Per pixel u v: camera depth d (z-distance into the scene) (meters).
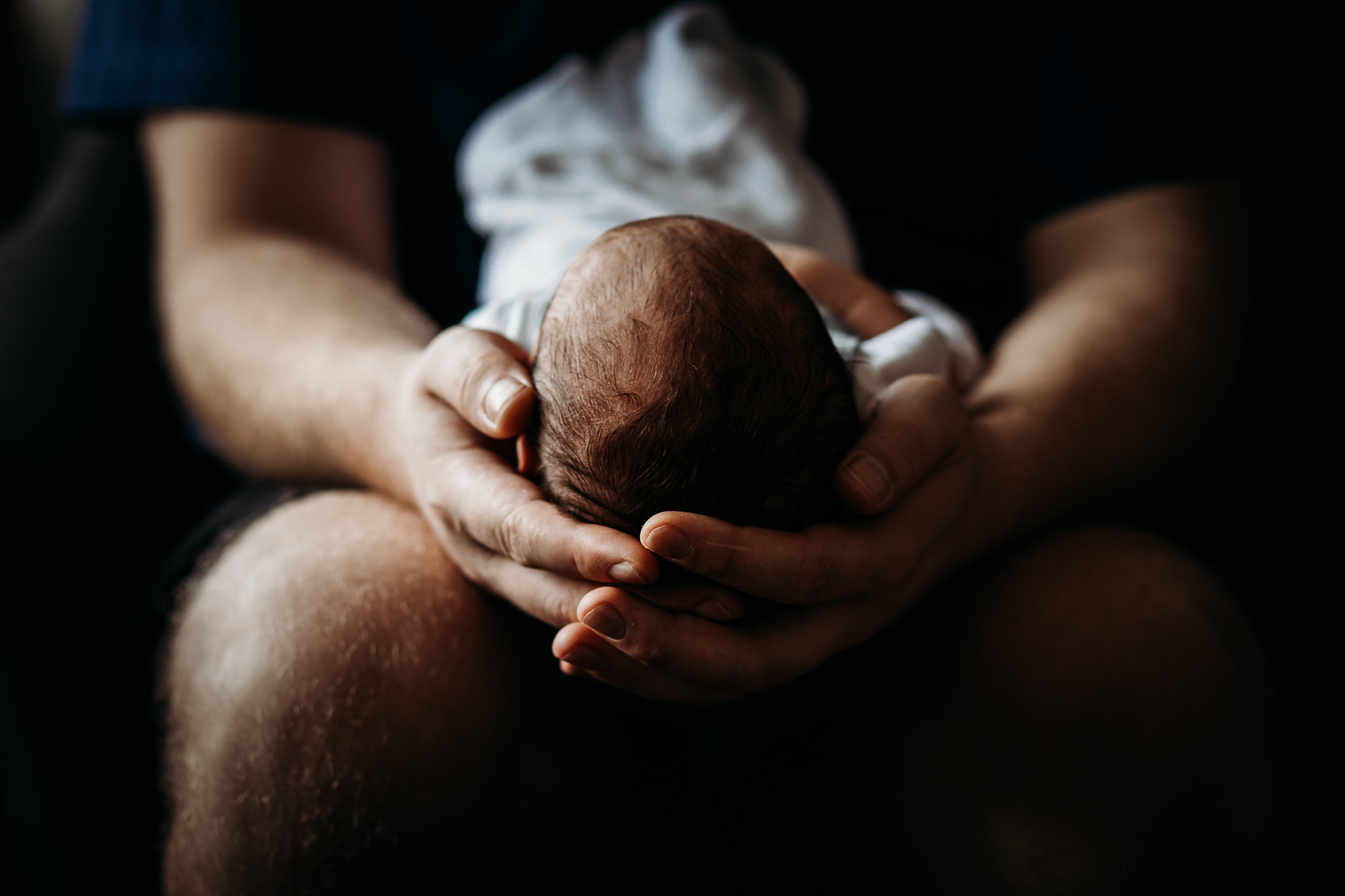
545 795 0.50
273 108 0.82
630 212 0.71
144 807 0.59
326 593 0.47
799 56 0.85
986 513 0.53
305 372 0.64
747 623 0.44
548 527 0.40
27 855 0.65
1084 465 0.58
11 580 0.66
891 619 0.48
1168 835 0.43
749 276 0.45
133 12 0.83
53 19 1.14
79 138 1.04
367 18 0.88
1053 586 0.49
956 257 0.89
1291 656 0.77
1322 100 0.90
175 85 0.81
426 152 0.92
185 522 0.82
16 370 0.75
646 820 0.58
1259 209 0.91
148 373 0.84
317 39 0.85
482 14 0.86
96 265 0.88
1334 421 0.87
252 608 0.48
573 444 0.43
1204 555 0.75
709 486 0.42
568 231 0.69
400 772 0.43
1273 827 0.46
